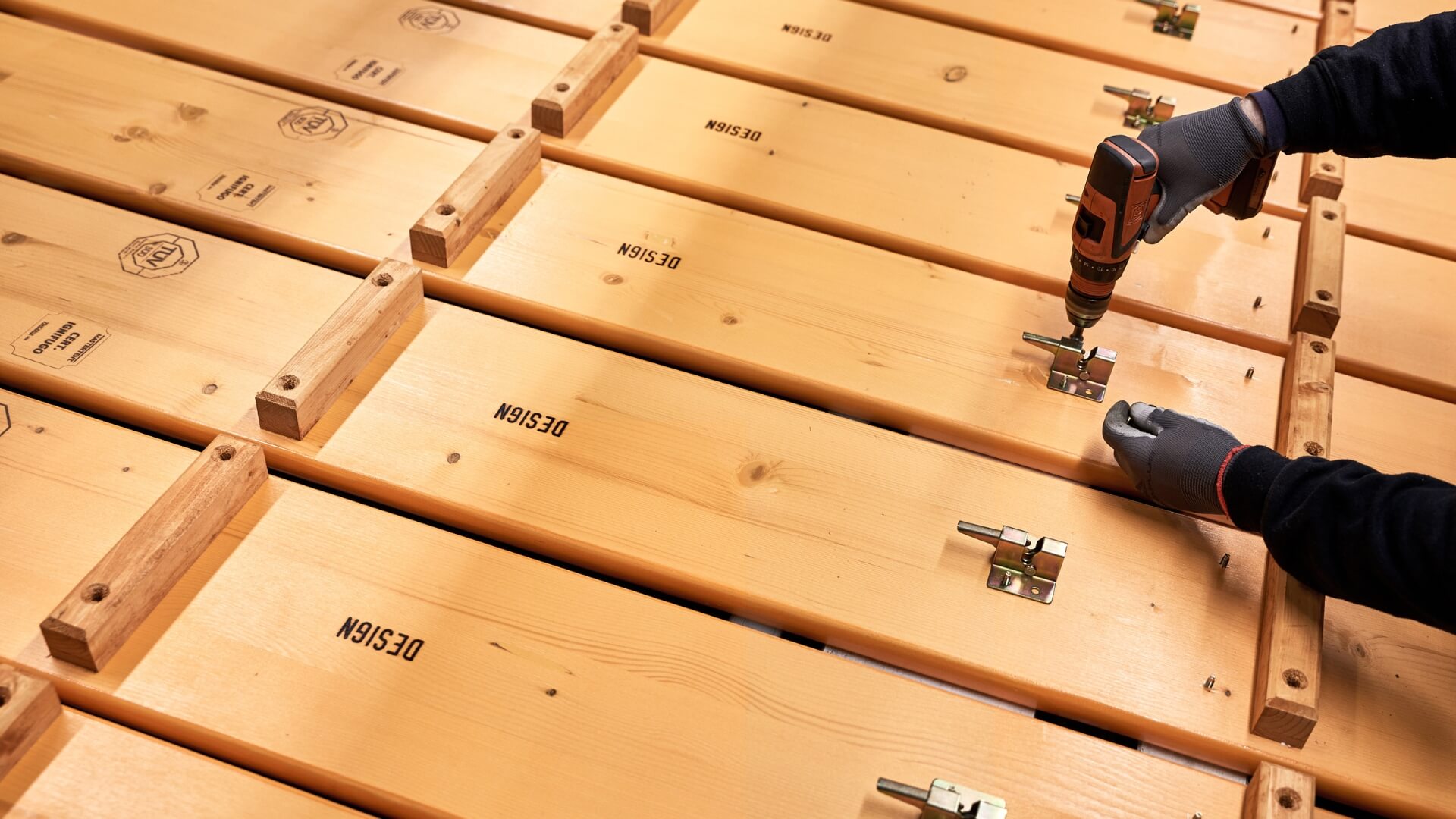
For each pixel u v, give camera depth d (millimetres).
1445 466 1732
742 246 1873
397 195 1885
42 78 1983
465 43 2105
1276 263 1922
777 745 1479
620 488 1633
